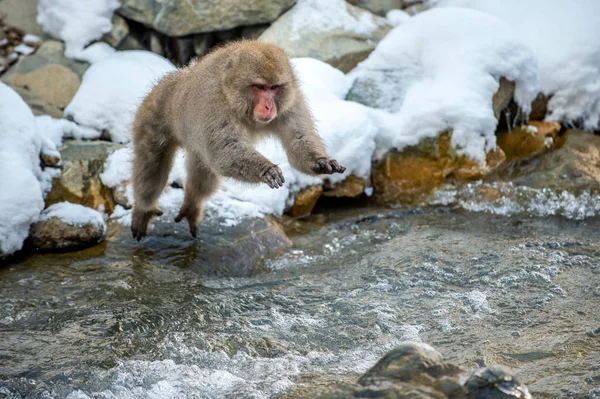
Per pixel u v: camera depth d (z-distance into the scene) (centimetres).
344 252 796
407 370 473
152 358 569
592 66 1045
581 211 874
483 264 721
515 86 1010
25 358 571
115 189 871
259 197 869
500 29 1017
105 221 851
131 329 620
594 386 497
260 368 548
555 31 1076
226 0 1070
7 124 828
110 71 998
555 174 926
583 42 1053
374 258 763
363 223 879
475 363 536
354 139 928
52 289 702
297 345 586
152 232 824
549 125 1033
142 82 989
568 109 1041
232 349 581
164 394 514
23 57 1040
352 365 548
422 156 948
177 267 761
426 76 1012
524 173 942
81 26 1058
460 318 616
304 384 519
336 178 918
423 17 1049
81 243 793
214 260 777
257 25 1105
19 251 780
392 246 793
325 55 1047
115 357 571
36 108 999
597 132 1043
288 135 684
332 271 743
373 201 941
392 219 887
